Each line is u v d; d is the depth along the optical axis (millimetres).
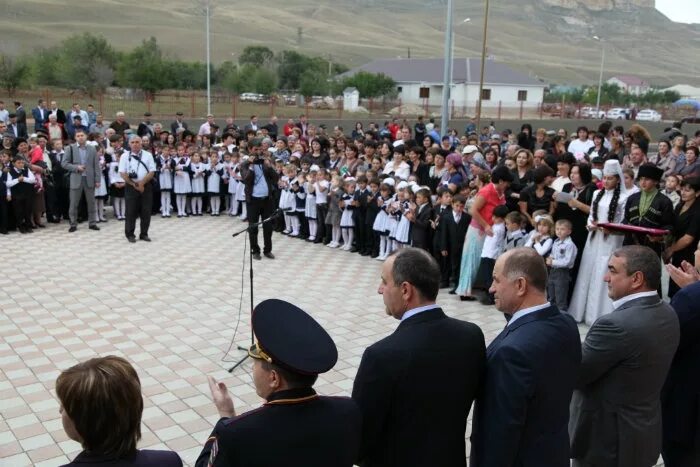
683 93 85062
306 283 9336
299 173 12508
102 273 9508
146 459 2217
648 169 7219
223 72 58438
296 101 46844
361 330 7461
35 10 117625
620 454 3355
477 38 199000
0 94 38969
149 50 56250
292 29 160500
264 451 2281
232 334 7234
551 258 7629
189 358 6562
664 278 9352
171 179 13906
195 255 10758
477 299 8766
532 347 2779
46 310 7875
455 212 9164
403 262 2854
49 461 4688
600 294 7520
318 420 2396
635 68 195250
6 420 5258
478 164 11562
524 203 8539
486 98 54875
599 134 12773
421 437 2740
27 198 11977
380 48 148750
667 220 7246
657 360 3332
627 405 3357
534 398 2779
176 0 168875
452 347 2785
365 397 2711
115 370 2197
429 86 54969
